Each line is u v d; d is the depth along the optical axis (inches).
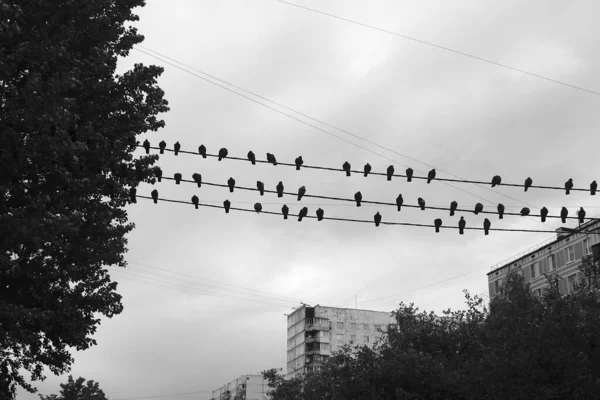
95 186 928.3
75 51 934.4
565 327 1062.4
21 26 812.0
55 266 928.3
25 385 1021.8
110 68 961.5
